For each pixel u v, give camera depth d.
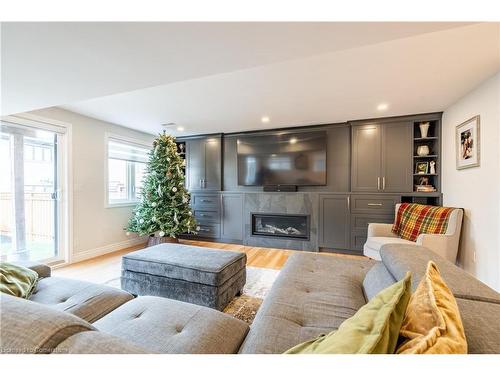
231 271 2.09
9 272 1.44
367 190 3.70
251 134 4.48
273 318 1.10
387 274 1.35
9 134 2.79
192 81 2.35
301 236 4.11
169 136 4.29
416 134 3.63
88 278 2.76
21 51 1.32
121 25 1.09
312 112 3.35
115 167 4.14
